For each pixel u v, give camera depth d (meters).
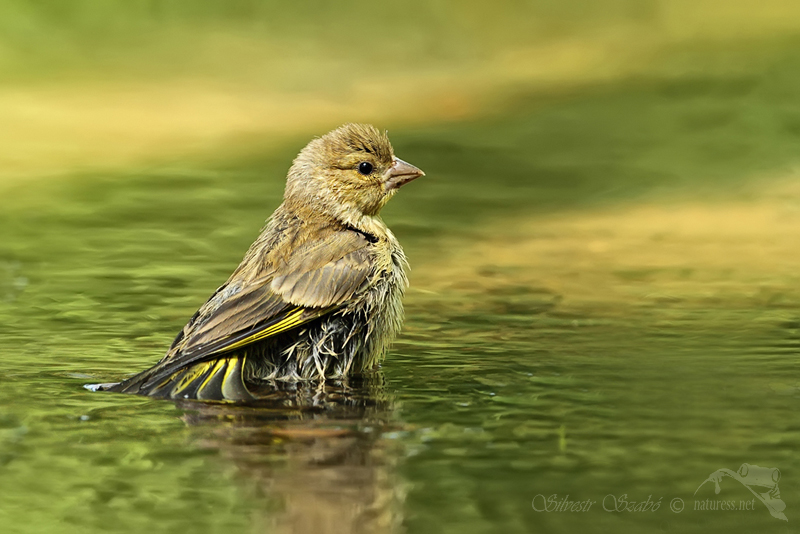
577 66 34.22
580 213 18.61
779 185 20.09
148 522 6.71
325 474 7.40
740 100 27.98
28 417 8.58
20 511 6.87
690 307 12.50
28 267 14.38
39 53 36.00
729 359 10.22
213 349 9.33
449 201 19.64
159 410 8.77
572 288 13.59
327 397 9.23
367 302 10.09
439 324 11.84
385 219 18.22
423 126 27.27
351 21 40.72
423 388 9.48
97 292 13.07
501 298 13.08
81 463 7.64
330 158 10.70
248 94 31.02
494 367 10.07
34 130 26.23
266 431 8.30
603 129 26.02
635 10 42.03
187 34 38.84
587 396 9.11
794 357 10.28
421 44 37.94
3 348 10.69
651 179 21.14
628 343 10.91
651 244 16.25
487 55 36.72
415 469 7.49
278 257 10.09
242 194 19.72
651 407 8.78
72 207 18.53
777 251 15.62
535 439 8.05
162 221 17.47
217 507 6.90
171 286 13.40
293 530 6.59
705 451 7.77
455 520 6.71
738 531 6.56
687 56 34.44
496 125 27.20
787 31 37.62
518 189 20.58
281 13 41.41
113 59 35.47
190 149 24.27
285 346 9.84
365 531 6.58
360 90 31.75
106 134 25.88
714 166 21.94
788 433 8.14
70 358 10.34
